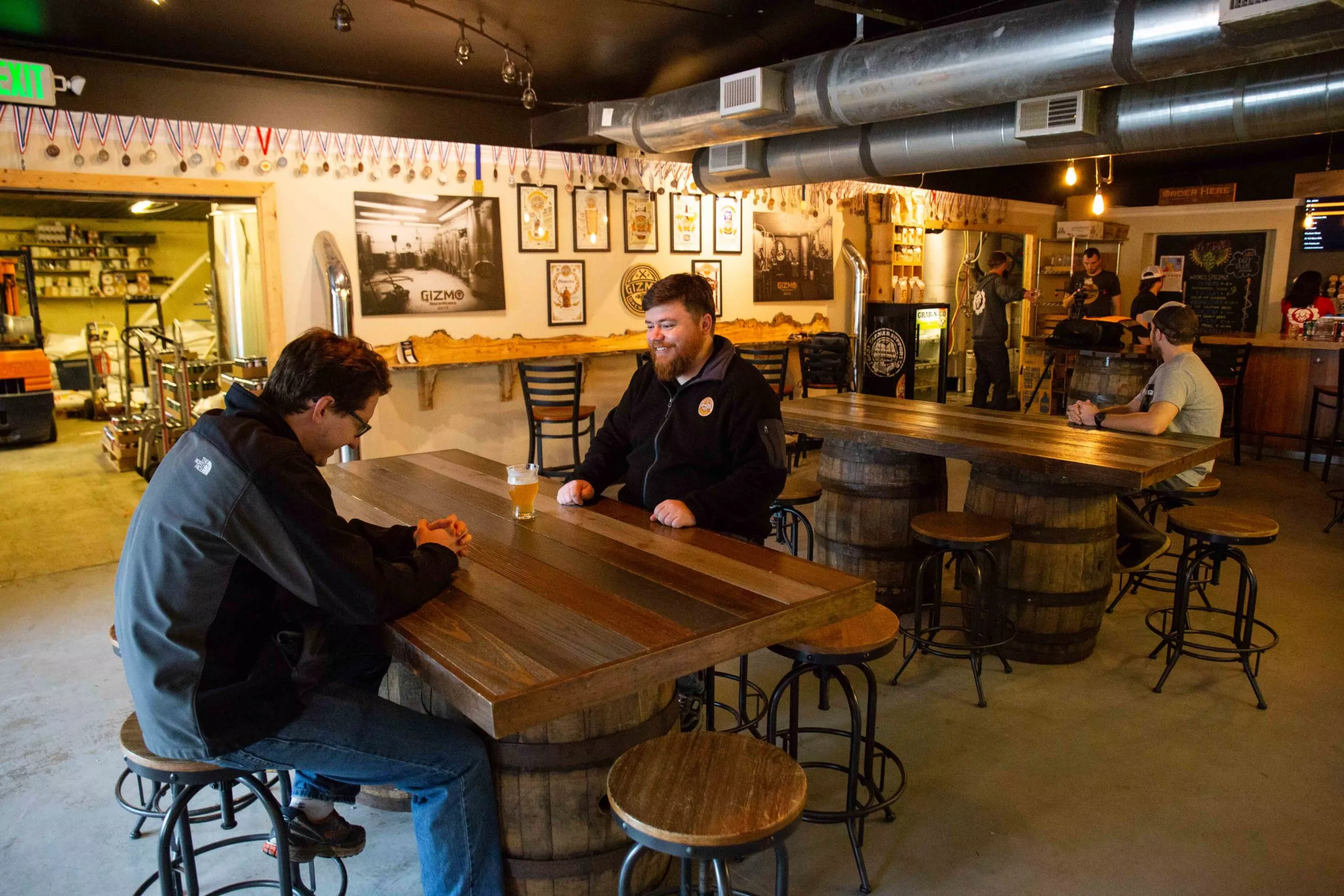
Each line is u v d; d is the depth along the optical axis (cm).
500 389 609
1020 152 450
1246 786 251
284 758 162
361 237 536
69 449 769
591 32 473
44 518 543
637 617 162
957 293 946
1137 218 963
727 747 161
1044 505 322
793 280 744
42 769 266
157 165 469
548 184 604
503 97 614
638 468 257
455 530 202
